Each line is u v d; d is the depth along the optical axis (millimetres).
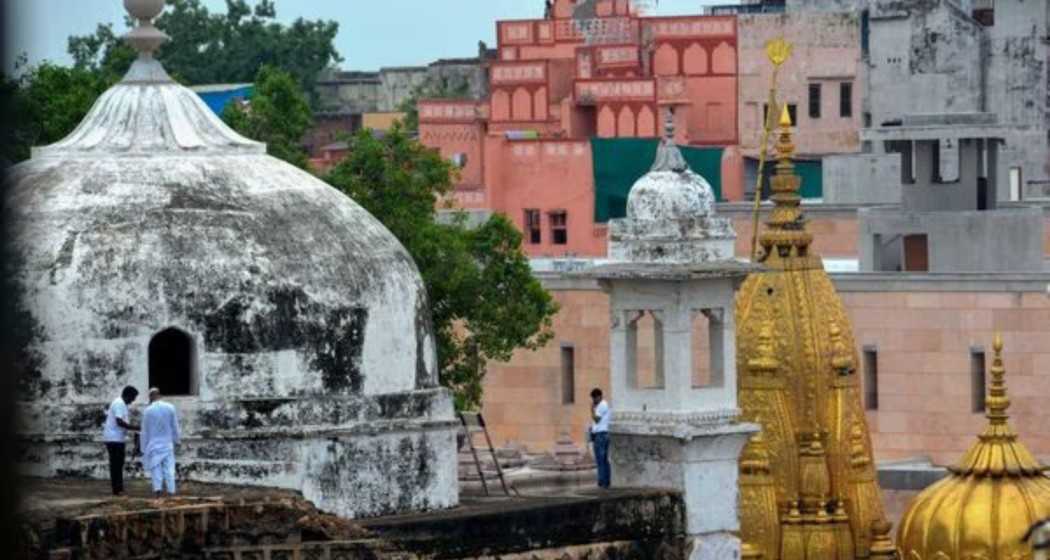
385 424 58906
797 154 124375
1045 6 129750
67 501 54156
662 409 62594
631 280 62938
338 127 150250
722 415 62781
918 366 94938
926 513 79188
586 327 95250
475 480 65938
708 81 126562
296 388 58281
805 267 80375
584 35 130125
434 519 57438
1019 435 93812
